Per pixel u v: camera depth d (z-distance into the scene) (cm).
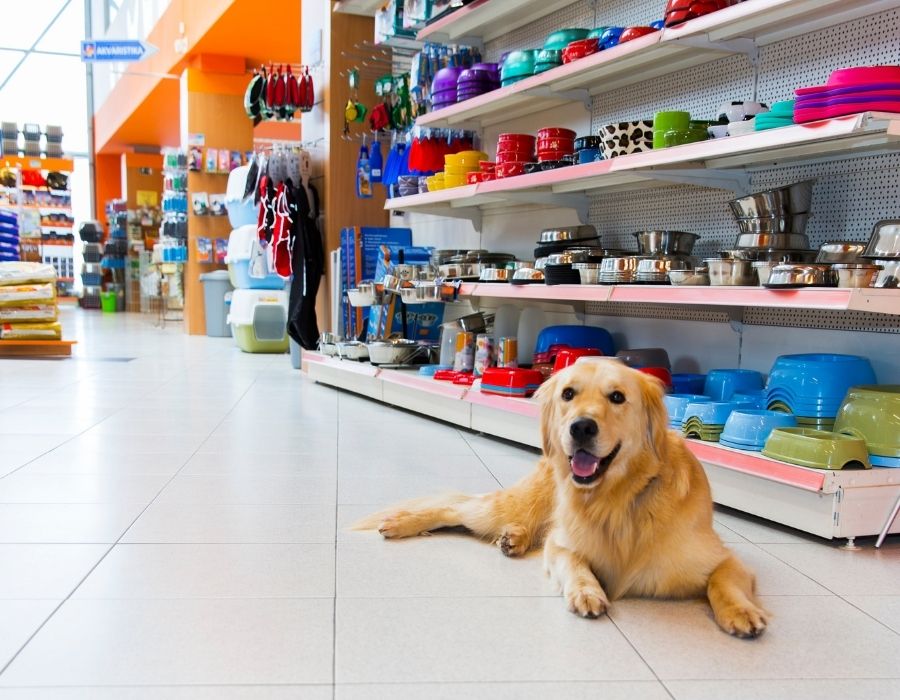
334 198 688
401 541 255
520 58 442
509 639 183
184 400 529
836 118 256
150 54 1088
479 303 583
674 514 205
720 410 301
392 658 172
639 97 431
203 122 1102
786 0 281
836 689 162
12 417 452
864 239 315
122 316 1562
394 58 687
